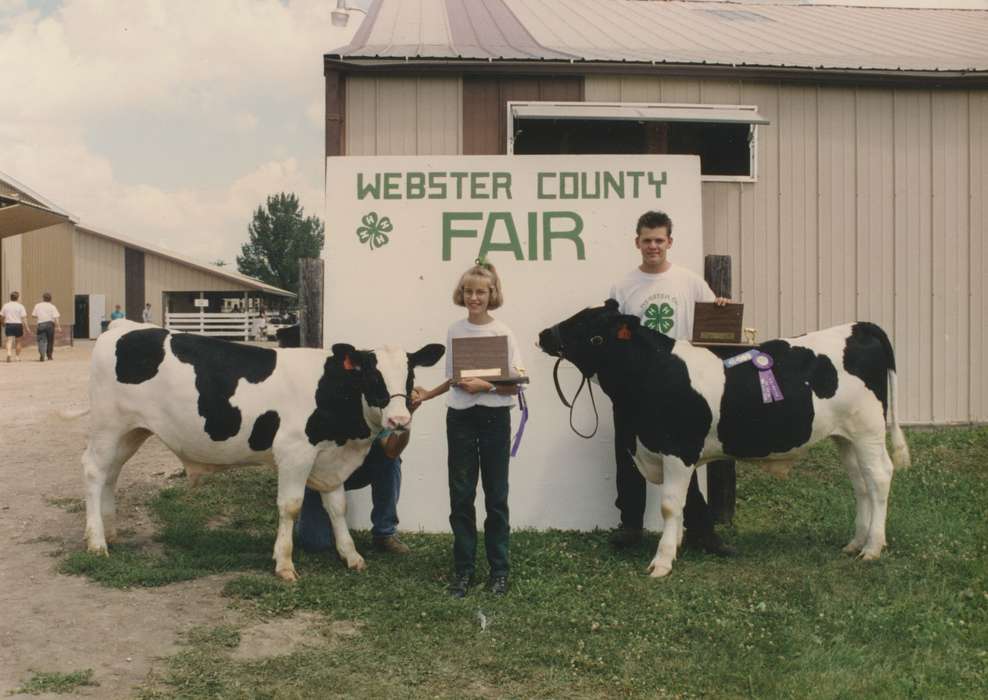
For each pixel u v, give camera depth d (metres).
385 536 5.94
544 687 3.88
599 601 4.91
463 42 10.15
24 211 18.09
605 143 11.55
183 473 7.91
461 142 9.58
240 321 39.41
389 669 4.04
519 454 6.65
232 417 5.41
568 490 6.65
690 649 4.29
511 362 5.05
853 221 10.19
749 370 5.47
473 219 6.82
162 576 5.18
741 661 4.11
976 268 10.32
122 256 40.31
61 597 4.89
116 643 4.27
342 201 6.80
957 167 10.29
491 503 5.08
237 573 5.40
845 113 10.15
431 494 6.63
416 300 6.77
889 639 4.38
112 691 3.77
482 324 5.10
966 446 8.88
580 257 6.84
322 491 5.60
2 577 5.24
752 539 6.22
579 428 6.68
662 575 5.34
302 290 6.72
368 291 6.76
